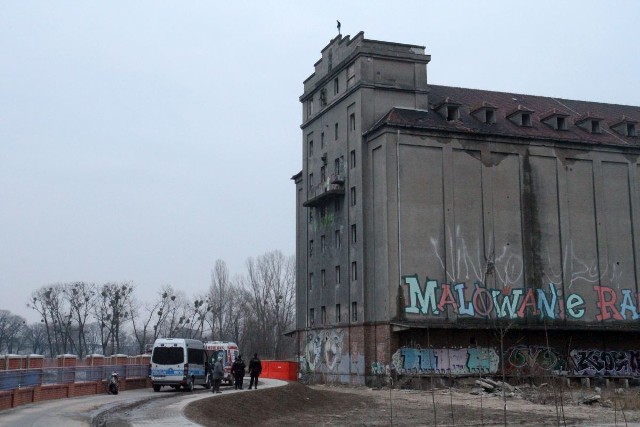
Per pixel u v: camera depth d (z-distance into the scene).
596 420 28.81
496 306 53.78
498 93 65.81
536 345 53.75
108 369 41.94
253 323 105.19
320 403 39.16
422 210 53.34
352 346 55.50
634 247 59.19
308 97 66.88
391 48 57.28
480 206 54.97
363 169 55.56
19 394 30.11
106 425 23.47
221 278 112.12
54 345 154.88
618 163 60.00
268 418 31.72
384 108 56.69
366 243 55.00
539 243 56.16
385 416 32.16
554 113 59.91
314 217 64.81
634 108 69.69
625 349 56.31
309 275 65.38
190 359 44.12
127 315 122.31
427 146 54.38
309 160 66.12
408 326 49.47
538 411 33.59
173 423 24.02
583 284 56.81
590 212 58.25
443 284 52.81
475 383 50.28
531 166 57.09
